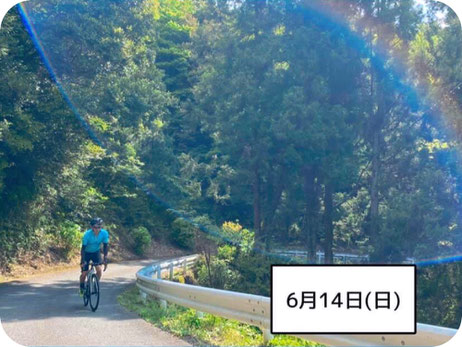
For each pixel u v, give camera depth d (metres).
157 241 30.72
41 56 15.49
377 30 23.98
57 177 17.67
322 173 23.12
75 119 16.14
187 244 30.64
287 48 23.45
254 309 6.43
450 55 22.42
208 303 7.61
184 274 19.84
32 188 16.69
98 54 17.38
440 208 21.55
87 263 9.45
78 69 17.12
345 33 24.16
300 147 22.00
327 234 24.16
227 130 22.34
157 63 28.53
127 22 18.64
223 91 23.39
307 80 23.02
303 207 24.16
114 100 19.86
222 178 22.86
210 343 6.53
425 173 22.06
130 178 26.48
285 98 21.66
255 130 22.06
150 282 10.30
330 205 24.39
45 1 16.06
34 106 15.41
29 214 17.38
